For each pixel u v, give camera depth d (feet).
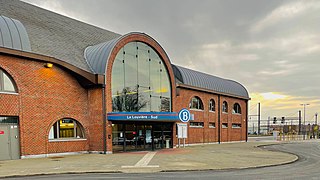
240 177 37.17
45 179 35.70
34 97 60.85
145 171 41.88
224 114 128.36
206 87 118.93
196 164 48.98
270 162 53.21
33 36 68.95
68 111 67.15
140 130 79.15
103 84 69.26
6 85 57.26
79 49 78.69
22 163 50.29
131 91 77.00
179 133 78.59
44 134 62.03
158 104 85.40
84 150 69.46
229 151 77.20
